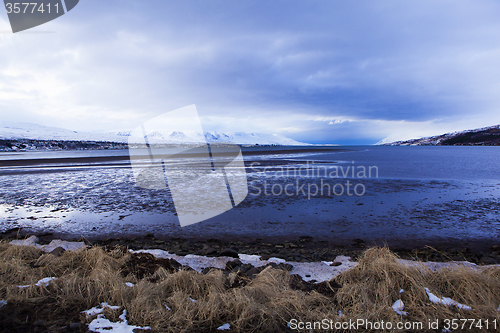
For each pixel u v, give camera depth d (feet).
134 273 11.43
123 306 8.49
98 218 25.96
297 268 13.15
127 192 39.22
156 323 7.62
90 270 11.52
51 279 9.89
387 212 28.27
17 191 41.22
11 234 21.30
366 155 172.04
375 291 9.56
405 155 174.60
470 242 19.81
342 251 17.66
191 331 7.48
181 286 9.81
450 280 10.18
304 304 8.75
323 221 24.90
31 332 7.04
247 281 10.57
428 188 43.04
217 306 8.36
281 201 32.94
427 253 17.53
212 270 11.37
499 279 10.17
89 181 52.19
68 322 7.63
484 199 34.99
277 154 181.16
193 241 19.65
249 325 7.83
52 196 36.96
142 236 20.76
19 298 8.46
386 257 11.96
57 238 20.38
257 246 18.69
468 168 79.51
